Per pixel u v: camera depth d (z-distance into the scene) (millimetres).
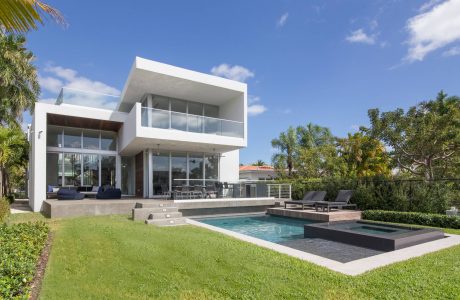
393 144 15008
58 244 6500
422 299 3951
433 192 12266
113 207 11891
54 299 3885
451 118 13422
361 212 13086
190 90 16953
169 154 17469
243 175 40906
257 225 12594
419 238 7613
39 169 14320
